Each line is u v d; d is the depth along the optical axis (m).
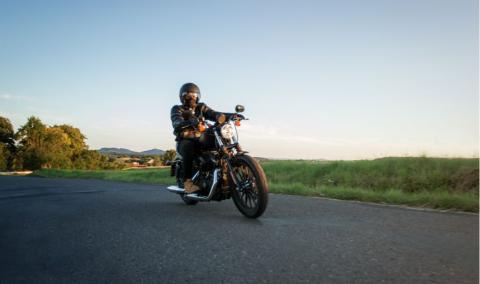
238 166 4.60
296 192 7.63
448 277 2.25
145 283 2.31
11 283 2.38
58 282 2.37
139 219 4.40
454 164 8.27
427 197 5.60
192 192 5.15
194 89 5.72
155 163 101.88
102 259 2.82
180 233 3.58
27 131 81.25
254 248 2.97
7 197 7.41
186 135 5.18
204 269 2.52
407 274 2.30
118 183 12.11
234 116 4.76
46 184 11.43
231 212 4.87
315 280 2.24
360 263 2.53
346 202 5.75
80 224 4.19
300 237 3.29
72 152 87.56
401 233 3.42
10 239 3.56
